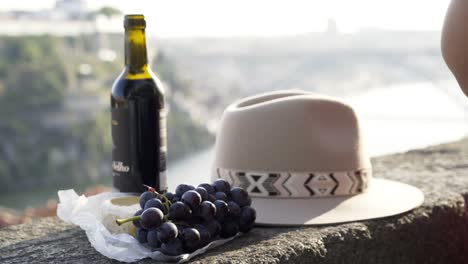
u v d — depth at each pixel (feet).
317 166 3.67
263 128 3.71
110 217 2.89
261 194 3.70
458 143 6.23
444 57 3.15
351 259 3.30
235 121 3.80
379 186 4.15
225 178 3.82
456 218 4.01
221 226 2.99
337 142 3.74
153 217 2.61
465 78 3.11
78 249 3.02
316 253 3.08
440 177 4.73
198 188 2.89
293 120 3.69
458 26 3.00
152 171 3.27
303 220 3.40
